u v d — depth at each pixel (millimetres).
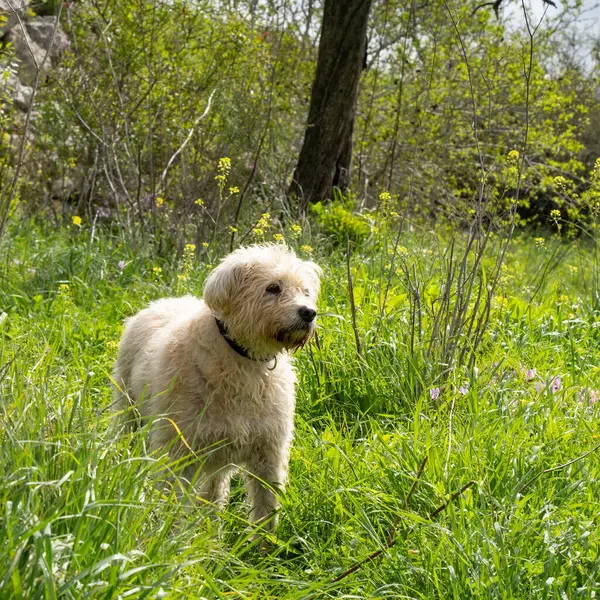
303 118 7566
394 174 7836
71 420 2588
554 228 9594
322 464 2971
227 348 2906
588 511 2729
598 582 2541
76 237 5059
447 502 2664
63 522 2398
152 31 5785
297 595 2553
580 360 3619
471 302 3830
